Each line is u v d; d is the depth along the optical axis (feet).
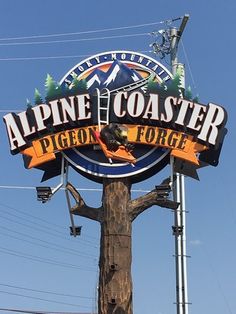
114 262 58.29
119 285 57.82
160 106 62.44
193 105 62.75
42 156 61.82
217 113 62.69
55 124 62.13
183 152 61.77
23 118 62.59
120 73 64.64
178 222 83.66
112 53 65.87
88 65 65.41
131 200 60.75
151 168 61.72
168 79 65.00
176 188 84.43
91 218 60.70
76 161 61.62
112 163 61.16
